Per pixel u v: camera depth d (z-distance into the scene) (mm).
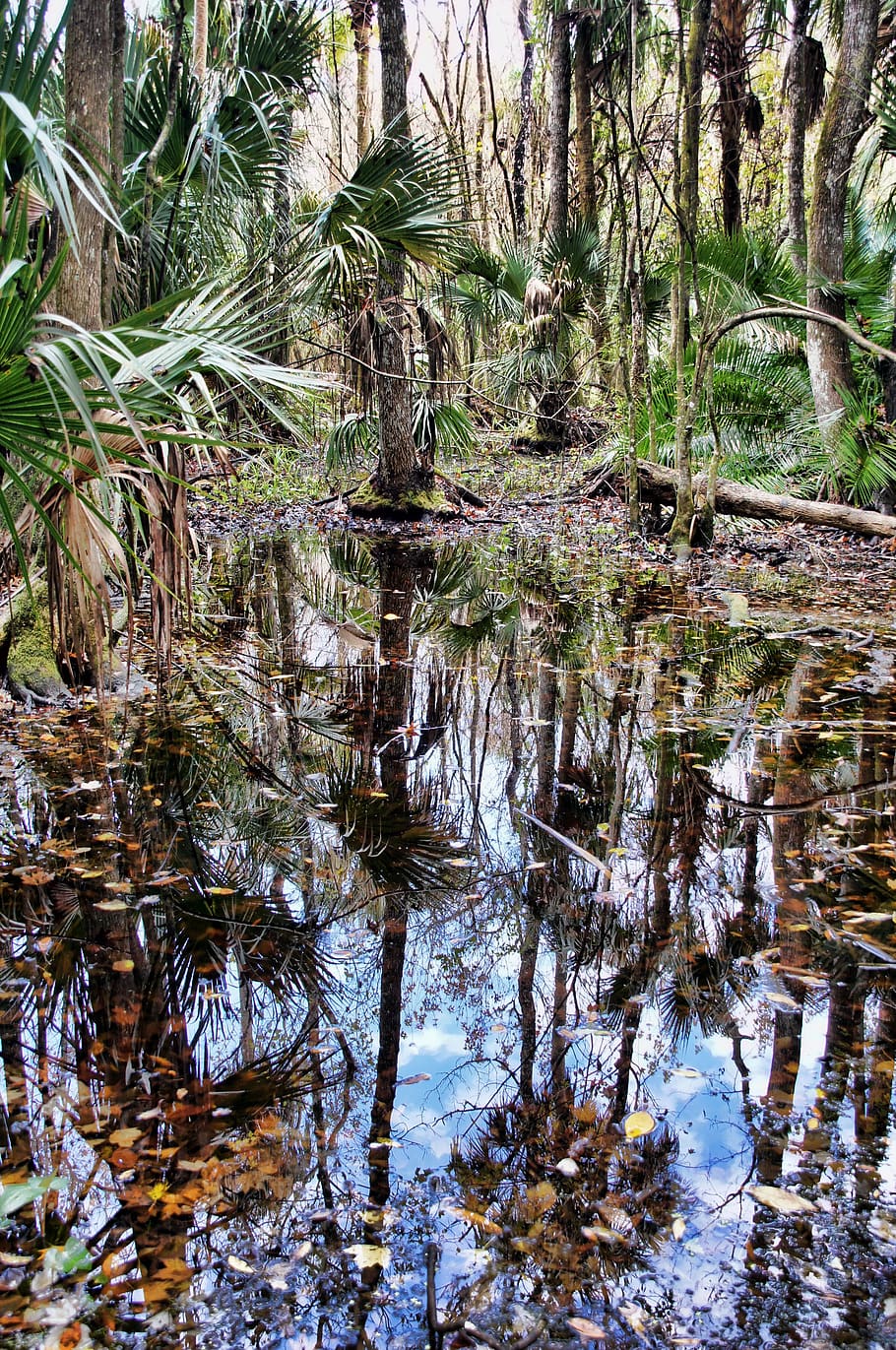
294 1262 1483
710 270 9125
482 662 5262
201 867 2855
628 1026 2139
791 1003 2188
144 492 3543
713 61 12398
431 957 2434
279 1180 1661
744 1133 1778
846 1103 1861
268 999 2223
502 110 22141
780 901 2652
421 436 10414
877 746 3852
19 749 3699
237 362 3023
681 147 7805
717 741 3973
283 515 10453
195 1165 1679
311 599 6770
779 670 5059
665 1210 1597
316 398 5742
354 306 8156
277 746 3898
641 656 5383
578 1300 1422
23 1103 1811
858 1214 1583
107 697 4344
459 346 13289
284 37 5965
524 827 3193
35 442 2432
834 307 8508
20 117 1960
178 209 4906
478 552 8719
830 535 8594
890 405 8477
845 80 8195
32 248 3523
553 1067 1988
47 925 2488
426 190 5566
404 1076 1963
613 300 12039
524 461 13148
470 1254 1508
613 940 2498
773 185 18078
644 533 8961
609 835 3131
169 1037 2043
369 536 9469
